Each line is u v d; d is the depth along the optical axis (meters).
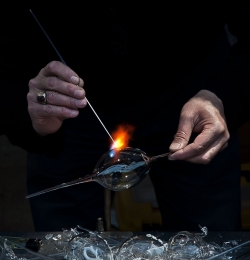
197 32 1.38
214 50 1.48
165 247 1.11
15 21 1.40
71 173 1.54
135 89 1.42
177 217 1.57
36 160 1.55
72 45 1.38
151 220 2.07
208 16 1.38
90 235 1.14
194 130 1.32
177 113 1.47
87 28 1.36
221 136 1.30
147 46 1.37
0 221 2.79
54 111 1.25
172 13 1.35
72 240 1.14
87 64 1.40
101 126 1.48
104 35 1.36
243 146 2.02
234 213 1.54
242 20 1.43
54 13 1.36
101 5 1.33
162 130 1.48
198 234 1.19
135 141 1.50
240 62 1.40
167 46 1.37
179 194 1.54
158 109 1.46
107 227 1.36
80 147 1.51
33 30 1.39
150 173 1.58
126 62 1.38
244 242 1.15
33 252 1.14
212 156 1.29
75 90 1.23
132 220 2.07
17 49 1.43
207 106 1.31
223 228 1.53
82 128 1.49
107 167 1.18
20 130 1.35
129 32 1.35
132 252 1.10
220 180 1.52
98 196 1.58
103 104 1.45
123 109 1.45
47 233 1.22
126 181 1.19
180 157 1.25
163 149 1.51
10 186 3.07
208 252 1.12
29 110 1.28
